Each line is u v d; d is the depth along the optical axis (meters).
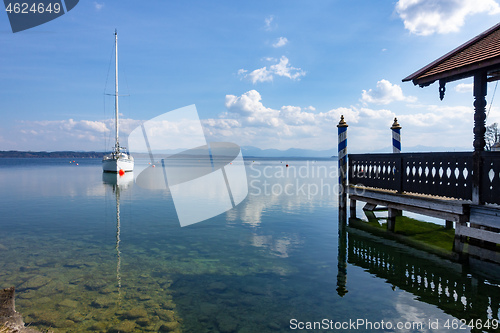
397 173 8.93
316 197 17.80
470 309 4.47
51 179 31.28
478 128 6.65
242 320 4.16
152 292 5.09
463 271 6.07
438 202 7.48
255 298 4.85
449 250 7.43
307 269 6.17
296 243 8.13
